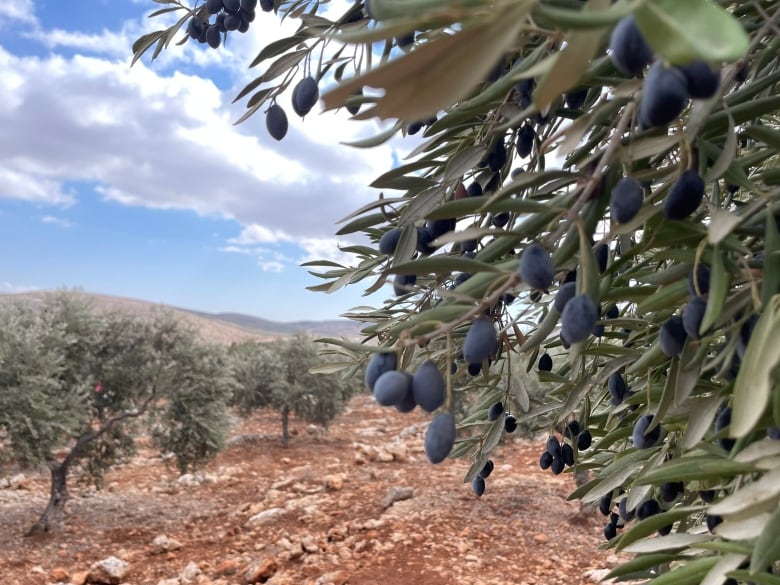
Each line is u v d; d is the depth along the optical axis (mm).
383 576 7918
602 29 603
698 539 1243
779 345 874
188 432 12781
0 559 9367
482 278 1062
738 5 1296
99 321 12180
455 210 1112
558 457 2223
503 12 566
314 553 8953
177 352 12789
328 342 1100
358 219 1666
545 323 1475
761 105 1170
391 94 573
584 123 1040
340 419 22500
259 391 17969
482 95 1296
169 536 10609
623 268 1787
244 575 8570
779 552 956
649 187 1430
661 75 727
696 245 1110
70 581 8766
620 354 2045
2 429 10289
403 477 12445
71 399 10883
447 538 8883
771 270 1016
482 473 2301
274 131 1879
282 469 15008
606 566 7746
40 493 13039
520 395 2277
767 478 1023
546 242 970
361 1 1754
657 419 1322
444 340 1881
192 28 2725
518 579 7574
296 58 1842
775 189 1098
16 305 11930
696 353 1214
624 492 2389
